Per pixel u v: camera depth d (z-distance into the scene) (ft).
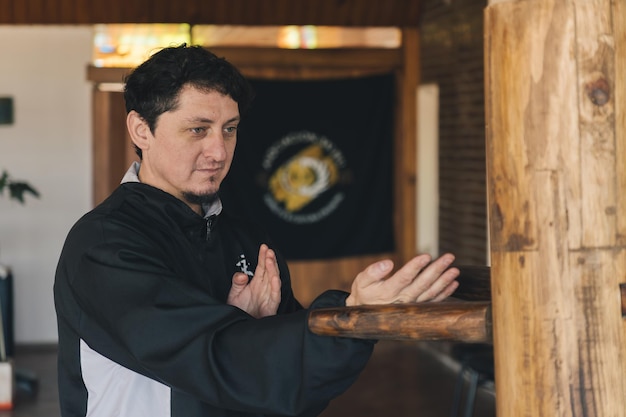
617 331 4.32
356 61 26.55
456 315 4.52
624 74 4.36
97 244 5.69
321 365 4.65
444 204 25.36
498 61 4.37
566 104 4.24
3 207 26.05
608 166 4.30
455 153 24.38
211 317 5.07
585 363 4.28
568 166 4.25
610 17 4.28
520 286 4.34
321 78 26.43
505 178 4.38
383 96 26.73
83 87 26.09
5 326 21.84
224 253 6.83
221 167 5.96
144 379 5.76
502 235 4.41
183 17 25.43
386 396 21.25
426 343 26.27
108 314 5.40
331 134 26.45
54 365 24.22
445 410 20.08
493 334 4.49
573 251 4.27
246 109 6.14
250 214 25.93
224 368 4.85
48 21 25.40
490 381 15.84
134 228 5.85
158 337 5.09
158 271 5.42
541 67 4.25
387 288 4.77
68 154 26.18
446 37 24.64
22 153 26.00
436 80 25.55
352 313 4.59
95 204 26.35
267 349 4.76
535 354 4.32
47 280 26.27
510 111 4.33
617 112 4.33
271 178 26.11
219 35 25.91
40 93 25.96
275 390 4.75
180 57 5.71
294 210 26.35
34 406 20.39
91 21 25.38
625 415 4.36
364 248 26.99
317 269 26.89
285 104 26.05
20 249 26.16
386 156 26.94
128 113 6.02
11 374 20.21
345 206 26.68
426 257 4.71
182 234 6.20
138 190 6.12
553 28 4.23
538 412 4.33
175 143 5.80
